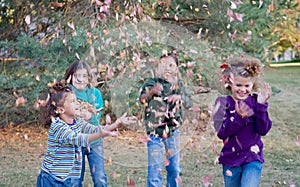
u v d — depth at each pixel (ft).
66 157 9.82
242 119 9.88
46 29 25.27
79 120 10.32
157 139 11.21
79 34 20.45
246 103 10.00
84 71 10.77
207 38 22.26
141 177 14.80
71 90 10.26
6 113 24.59
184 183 13.87
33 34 25.52
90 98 10.69
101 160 11.12
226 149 10.20
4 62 23.58
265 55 24.89
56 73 21.71
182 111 11.52
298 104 32.86
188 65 12.95
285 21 26.48
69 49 19.85
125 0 18.79
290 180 14.23
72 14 22.71
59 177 9.78
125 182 14.24
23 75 22.99
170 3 21.77
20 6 25.43
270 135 22.77
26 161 17.93
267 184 13.80
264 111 9.86
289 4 24.81
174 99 11.31
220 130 10.01
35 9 24.77
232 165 10.07
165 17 22.36
